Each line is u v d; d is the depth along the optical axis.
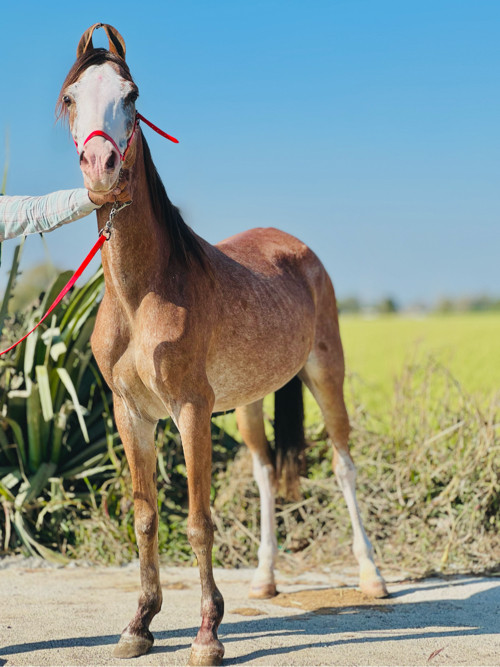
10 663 2.74
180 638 3.13
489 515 4.96
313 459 5.54
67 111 2.81
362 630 3.25
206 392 2.99
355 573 4.50
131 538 4.86
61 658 2.81
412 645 3.01
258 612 3.59
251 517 5.11
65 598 3.77
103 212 2.91
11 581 4.16
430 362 5.79
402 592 4.03
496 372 10.44
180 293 2.96
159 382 2.90
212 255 3.46
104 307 3.10
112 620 3.35
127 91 2.69
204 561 2.91
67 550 4.88
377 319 55.66
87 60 2.78
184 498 5.45
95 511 4.91
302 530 5.05
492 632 3.20
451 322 41.78
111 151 2.52
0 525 5.01
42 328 5.12
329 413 4.38
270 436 6.21
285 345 3.69
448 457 5.28
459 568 4.50
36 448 5.11
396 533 4.98
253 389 3.56
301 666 2.74
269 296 3.66
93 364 5.41
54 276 5.37
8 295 5.00
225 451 5.72
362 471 5.33
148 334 2.91
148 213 2.95
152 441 3.19
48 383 4.85
